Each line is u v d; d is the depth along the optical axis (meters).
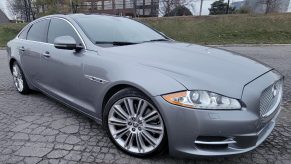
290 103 4.55
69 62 3.48
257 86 2.57
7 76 6.77
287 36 16.11
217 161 2.85
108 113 3.00
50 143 3.21
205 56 3.05
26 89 4.95
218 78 2.53
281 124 3.73
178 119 2.45
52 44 3.96
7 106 4.43
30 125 3.69
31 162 2.84
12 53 5.00
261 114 2.59
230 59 3.06
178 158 2.88
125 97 2.83
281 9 23.58
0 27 20.86
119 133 3.01
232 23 18.38
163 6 27.19
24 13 33.06
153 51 3.16
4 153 3.00
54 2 27.25
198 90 2.41
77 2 28.33
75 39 3.56
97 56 3.16
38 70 4.26
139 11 32.75
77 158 2.91
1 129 3.58
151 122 2.74
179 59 2.88
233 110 2.39
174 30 18.45
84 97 3.37
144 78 2.64
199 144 2.50
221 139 2.45
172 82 2.51
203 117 2.38
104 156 2.95
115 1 35.53
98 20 3.96
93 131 3.50
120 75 2.81
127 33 3.85
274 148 3.11
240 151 2.48
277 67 7.64
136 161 2.85
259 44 14.31
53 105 4.44
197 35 17.38
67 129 3.56
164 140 2.63
